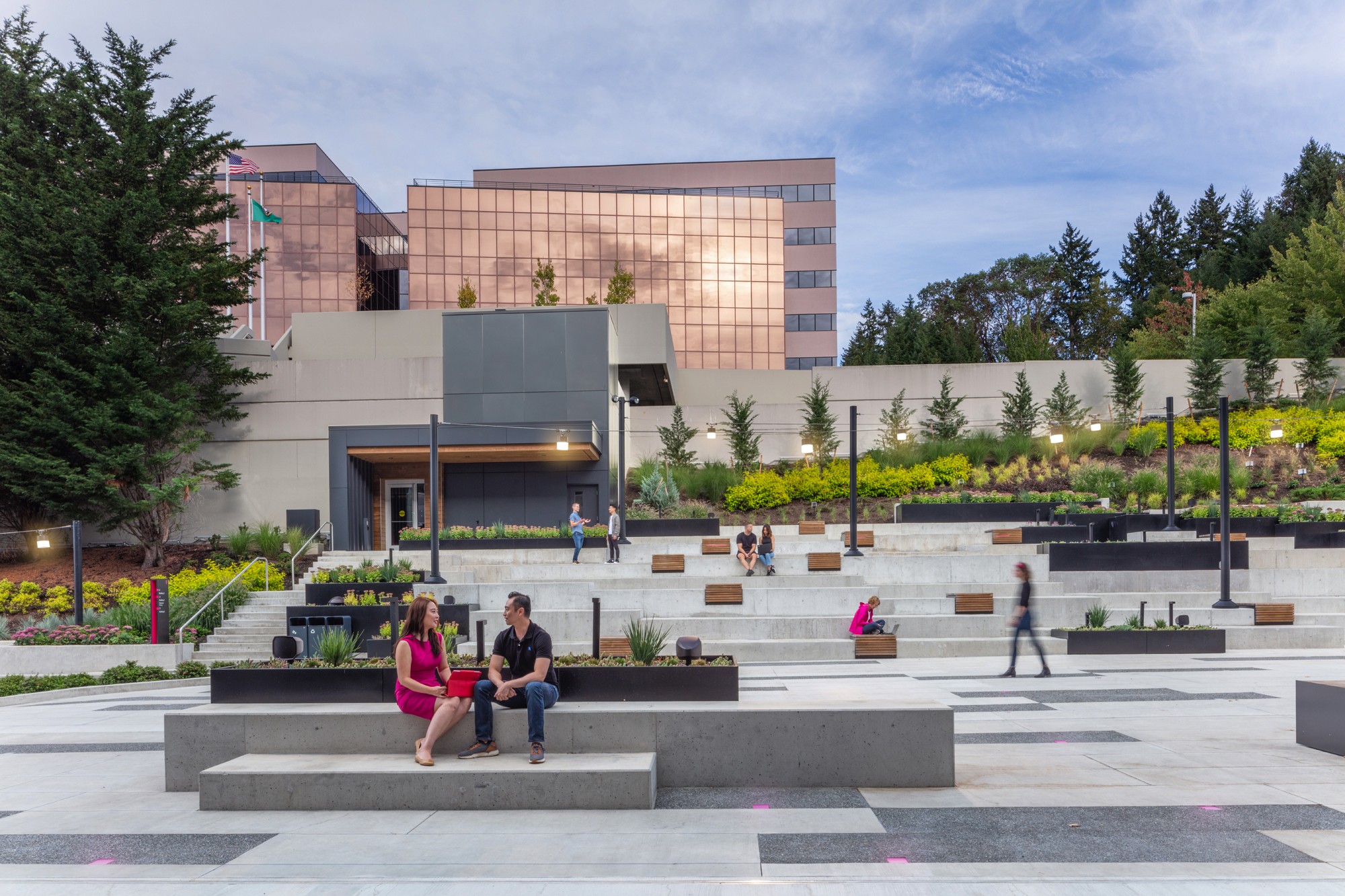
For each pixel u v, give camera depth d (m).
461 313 28.30
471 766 6.65
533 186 64.38
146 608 20.31
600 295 61.06
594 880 4.90
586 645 16.48
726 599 18.78
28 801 6.93
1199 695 11.09
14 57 26.62
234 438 29.98
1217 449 32.28
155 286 24.75
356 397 30.00
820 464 33.25
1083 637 15.95
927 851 5.35
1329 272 46.25
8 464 24.48
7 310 25.16
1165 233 84.44
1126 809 6.18
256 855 5.45
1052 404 35.62
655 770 6.87
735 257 63.69
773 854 5.32
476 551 24.38
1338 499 27.53
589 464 29.09
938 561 20.91
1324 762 7.54
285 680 8.16
